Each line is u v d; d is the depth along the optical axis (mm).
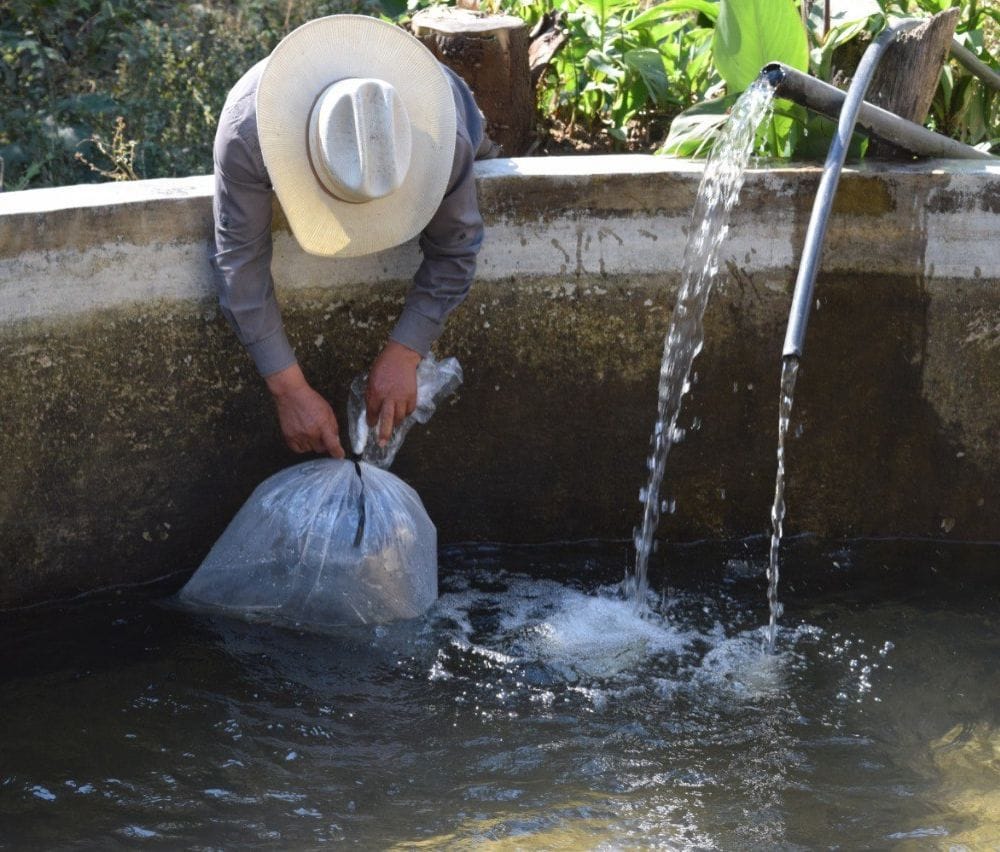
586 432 3580
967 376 3514
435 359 3426
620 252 3398
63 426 3168
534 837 2420
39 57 4895
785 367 2592
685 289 3414
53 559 3273
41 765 2643
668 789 2586
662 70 4250
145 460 3295
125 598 3324
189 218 3127
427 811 2504
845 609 3346
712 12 4219
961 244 3391
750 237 3396
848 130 3012
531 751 2713
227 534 3258
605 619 3281
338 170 2795
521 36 3967
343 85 2781
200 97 4613
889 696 2953
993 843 2402
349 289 3316
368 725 2805
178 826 2455
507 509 3648
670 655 3117
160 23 5453
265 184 2912
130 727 2777
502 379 3484
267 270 3045
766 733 2795
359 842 2404
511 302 3412
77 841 2406
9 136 4664
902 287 3436
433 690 2939
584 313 3445
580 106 4523
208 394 3305
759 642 3182
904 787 2604
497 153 3510
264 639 3125
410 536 3219
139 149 4547
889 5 4109
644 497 3670
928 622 3277
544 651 3111
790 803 2543
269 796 2551
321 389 3406
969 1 4297
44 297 3047
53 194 3096
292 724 2795
